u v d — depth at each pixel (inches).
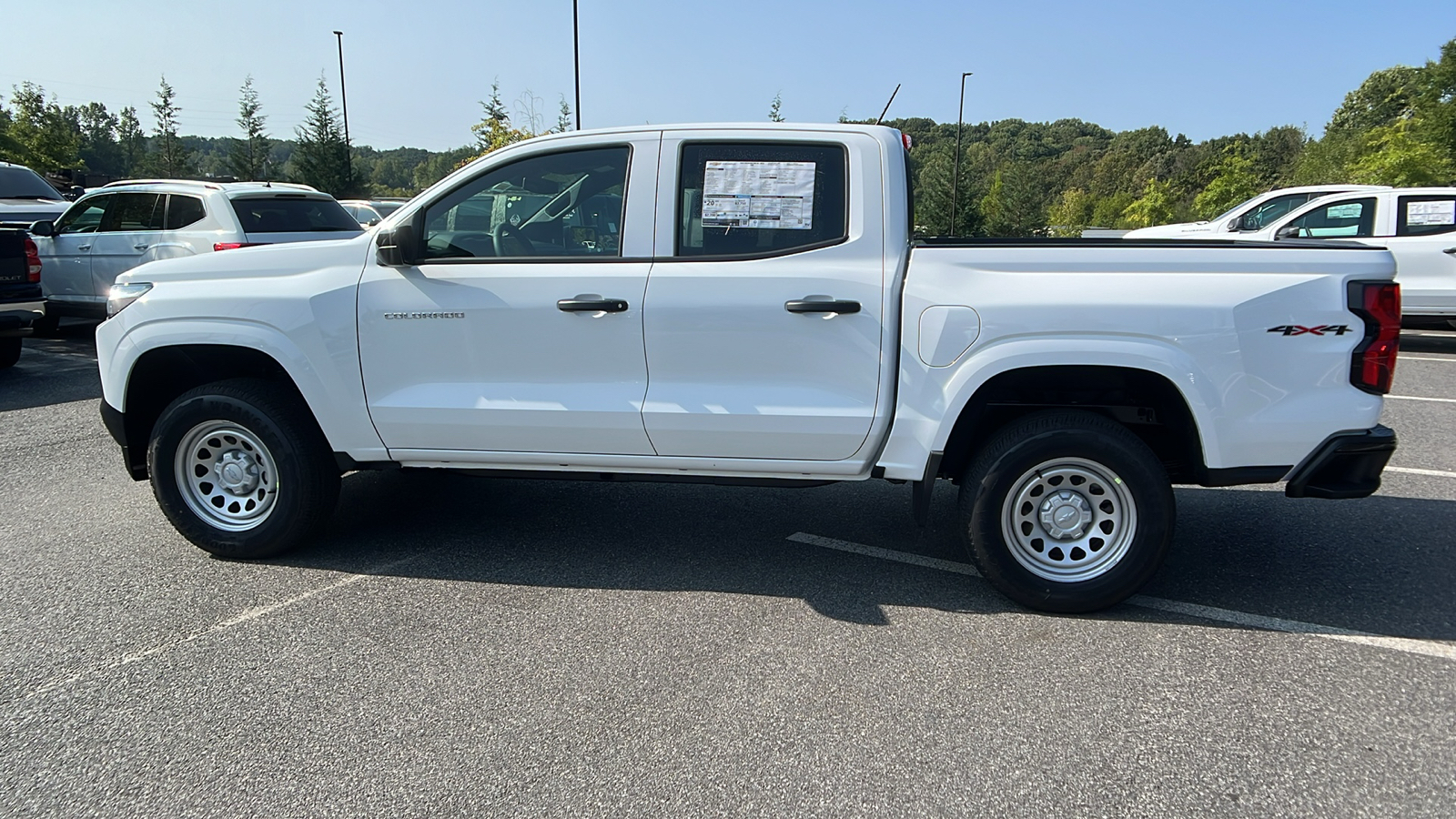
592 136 154.0
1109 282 137.3
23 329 334.3
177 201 389.4
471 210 157.8
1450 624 142.0
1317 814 96.4
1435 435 264.2
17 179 530.3
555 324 151.1
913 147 160.9
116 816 96.7
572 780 102.4
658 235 150.3
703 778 102.7
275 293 159.5
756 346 146.5
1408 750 107.7
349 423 160.7
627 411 150.2
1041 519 145.4
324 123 1390.3
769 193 149.0
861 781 102.2
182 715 115.9
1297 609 148.0
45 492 211.5
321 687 122.8
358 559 170.2
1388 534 183.2
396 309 155.8
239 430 163.5
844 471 149.8
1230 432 136.6
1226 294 134.6
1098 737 110.7
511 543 178.9
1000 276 140.2
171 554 172.2
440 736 111.1
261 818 96.3
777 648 134.3
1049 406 151.5
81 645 134.8
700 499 209.2
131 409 172.4
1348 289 134.2
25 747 109.0
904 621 143.8
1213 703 118.3
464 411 155.1
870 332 143.4
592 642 135.9
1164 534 140.2
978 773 103.7
